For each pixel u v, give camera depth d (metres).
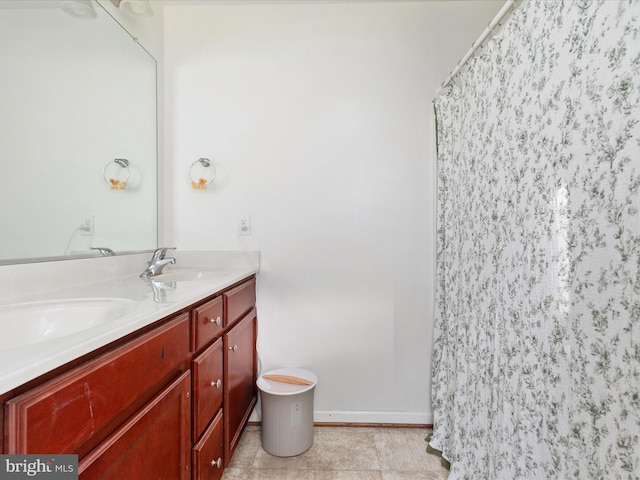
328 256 1.73
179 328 0.87
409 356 1.72
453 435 1.34
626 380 0.62
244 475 1.35
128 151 1.47
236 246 1.73
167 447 0.81
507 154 1.01
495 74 1.08
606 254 0.66
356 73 1.71
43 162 1.03
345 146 1.72
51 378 0.48
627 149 0.62
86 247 1.22
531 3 0.89
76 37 1.17
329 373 1.73
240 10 1.72
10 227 0.92
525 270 0.91
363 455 1.48
